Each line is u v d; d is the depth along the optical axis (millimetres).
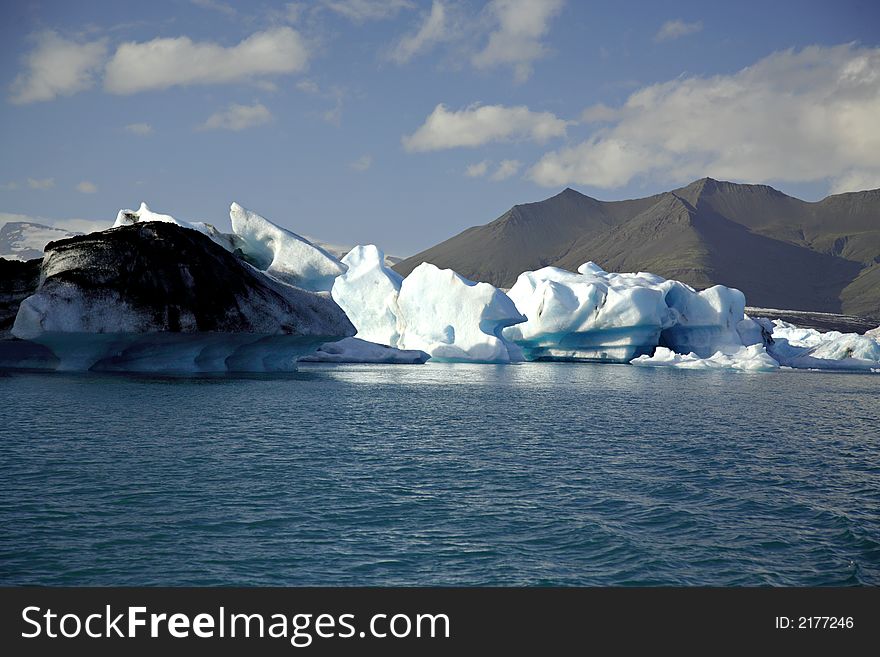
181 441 18281
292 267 44344
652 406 31297
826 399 37344
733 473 16844
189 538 11133
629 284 70188
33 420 20391
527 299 70438
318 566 10320
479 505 13336
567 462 17531
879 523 12930
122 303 31375
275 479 14812
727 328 69250
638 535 11867
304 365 53188
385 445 19125
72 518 11789
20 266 35531
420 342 61375
